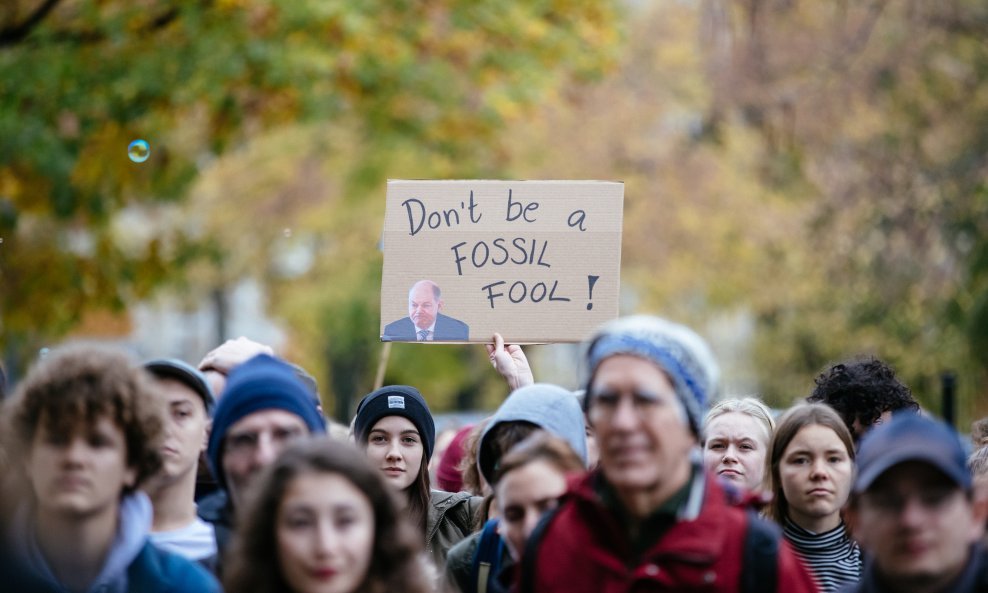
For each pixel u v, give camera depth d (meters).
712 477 10.18
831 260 51.84
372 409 16.27
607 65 39.62
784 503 14.74
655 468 9.86
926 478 9.65
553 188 17.28
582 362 10.52
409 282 17.27
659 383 9.92
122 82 34.38
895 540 9.66
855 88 51.00
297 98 36.19
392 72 37.25
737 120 58.94
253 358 11.70
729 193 61.41
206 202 65.31
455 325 17.16
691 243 62.66
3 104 33.94
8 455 10.30
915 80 50.81
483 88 38.66
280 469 10.20
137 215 59.12
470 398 78.94
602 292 17.08
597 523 10.14
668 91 61.66
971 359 45.56
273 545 10.16
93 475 10.12
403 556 10.35
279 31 35.59
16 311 37.19
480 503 16.33
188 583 10.56
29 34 35.25
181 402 12.43
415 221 17.34
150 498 12.29
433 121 39.81
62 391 10.13
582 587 10.05
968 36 49.41
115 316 39.06
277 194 66.06
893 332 49.75
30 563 10.27
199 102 36.06
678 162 61.62
